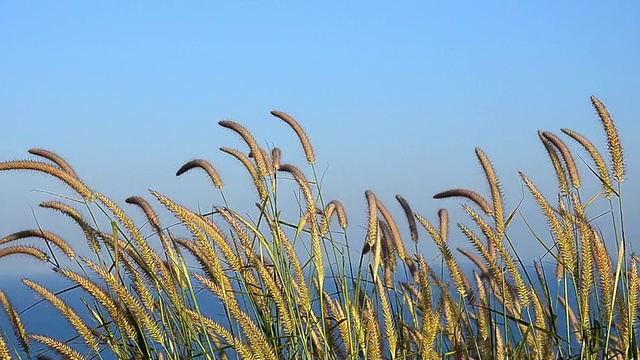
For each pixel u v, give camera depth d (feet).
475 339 21.08
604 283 18.93
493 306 21.80
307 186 21.26
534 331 19.98
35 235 19.74
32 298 19.27
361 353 20.02
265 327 20.18
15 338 19.26
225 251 19.25
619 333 21.09
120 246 19.79
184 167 22.24
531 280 19.66
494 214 20.48
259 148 22.36
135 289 19.48
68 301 20.15
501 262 19.38
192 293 18.40
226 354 20.15
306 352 19.36
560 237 19.11
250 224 19.97
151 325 18.58
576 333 20.57
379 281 19.86
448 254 20.04
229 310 18.53
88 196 18.98
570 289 21.58
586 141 19.60
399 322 21.91
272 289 19.33
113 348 19.36
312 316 19.71
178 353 19.52
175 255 20.04
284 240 19.95
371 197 20.79
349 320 19.42
